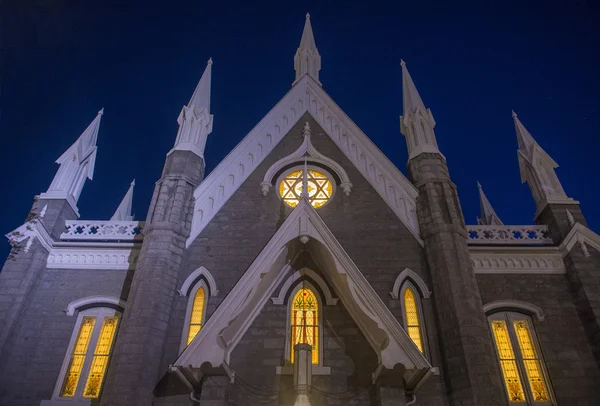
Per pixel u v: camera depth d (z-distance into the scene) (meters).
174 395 15.33
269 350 16.27
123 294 18.61
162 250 17.75
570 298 18.80
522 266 19.53
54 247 19.58
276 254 16.36
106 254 19.56
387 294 17.73
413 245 18.98
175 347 16.36
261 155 21.89
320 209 20.17
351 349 16.31
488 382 14.85
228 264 18.38
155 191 20.00
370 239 19.16
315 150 22.00
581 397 16.58
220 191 20.53
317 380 15.70
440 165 20.97
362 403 15.29
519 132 24.19
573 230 19.78
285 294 17.45
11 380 16.69
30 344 17.50
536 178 22.31
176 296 17.48
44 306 18.36
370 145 21.98
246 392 15.46
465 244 18.50
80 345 17.81
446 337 16.19
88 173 22.91
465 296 16.70
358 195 20.62
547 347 17.62
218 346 14.45
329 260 16.80
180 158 20.83
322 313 17.14
